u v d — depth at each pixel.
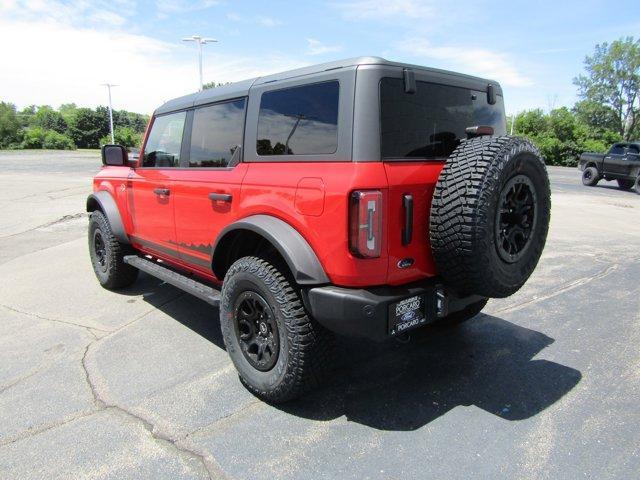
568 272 5.87
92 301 4.88
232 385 3.17
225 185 3.22
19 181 17.81
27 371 3.38
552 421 2.72
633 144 17.27
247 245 3.31
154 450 2.49
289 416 2.80
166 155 4.07
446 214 2.50
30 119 88.56
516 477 2.26
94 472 2.32
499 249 2.56
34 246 7.48
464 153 2.54
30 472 2.33
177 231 3.86
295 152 2.78
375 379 3.24
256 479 2.26
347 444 2.52
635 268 6.05
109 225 4.85
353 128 2.46
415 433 2.62
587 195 15.75
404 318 2.58
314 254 2.61
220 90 3.48
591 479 2.24
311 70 2.74
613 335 3.93
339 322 2.51
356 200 2.38
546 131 44.97
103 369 3.40
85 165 28.27
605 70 58.00
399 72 2.60
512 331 4.04
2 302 4.86
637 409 2.83
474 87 3.15
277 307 2.71
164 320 4.35
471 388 3.11
